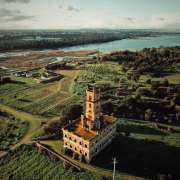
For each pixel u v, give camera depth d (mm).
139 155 83375
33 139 94875
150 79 166625
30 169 77000
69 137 83625
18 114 123812
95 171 75000
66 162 78812
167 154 84250
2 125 110312
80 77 191625
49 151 84938
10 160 81812
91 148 78125
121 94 144625
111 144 90562
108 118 94812
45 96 151750
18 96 151875
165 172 74688
